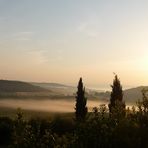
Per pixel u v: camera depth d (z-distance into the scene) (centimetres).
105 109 1538
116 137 1404
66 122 4822
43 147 1571
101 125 1475
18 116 1641
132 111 1525
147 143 1383
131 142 1376
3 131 5522
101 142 1431
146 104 1512
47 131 1672
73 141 1511
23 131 1617
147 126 1421
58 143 1575
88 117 1559
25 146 1580
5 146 5300
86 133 1485
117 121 1477
